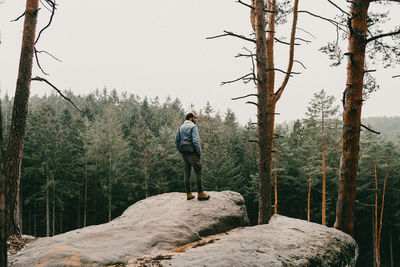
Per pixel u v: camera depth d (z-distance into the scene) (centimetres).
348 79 588
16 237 593
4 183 194
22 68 639
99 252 320
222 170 3347
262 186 600
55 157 3312
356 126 573
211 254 307
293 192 3038
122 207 3538
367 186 2603
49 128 3491
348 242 438
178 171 3775
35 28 662
